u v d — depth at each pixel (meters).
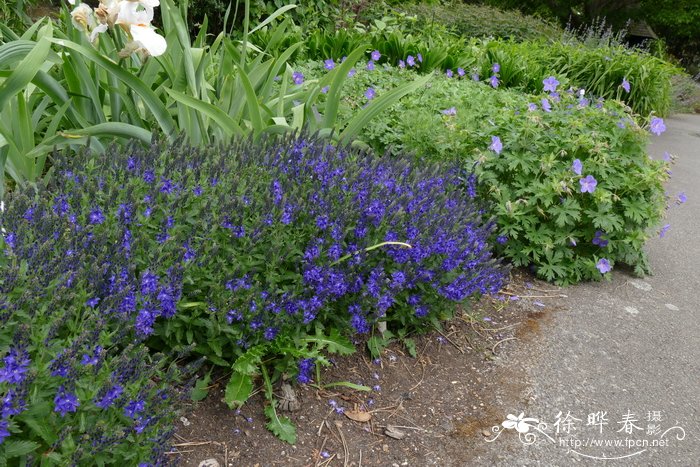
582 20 19.88
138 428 1.56
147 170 2.24
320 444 2.19
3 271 1.62
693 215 5.52
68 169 2.25
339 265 2.39
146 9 2.74
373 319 2.44
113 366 1.60
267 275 2.21
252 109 3.23
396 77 5.41
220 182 2.34
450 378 2.67
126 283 1.83
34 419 1.43
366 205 2.50
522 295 3.52
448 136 3.82
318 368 2.42
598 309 3.47
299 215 2.38
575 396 2.68
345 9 8.47
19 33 5.25
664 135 9.73
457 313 3.16
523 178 3.73
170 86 3.54
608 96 9.25
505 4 19.16
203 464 1.98
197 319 2.04
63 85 3.37
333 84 3.49
